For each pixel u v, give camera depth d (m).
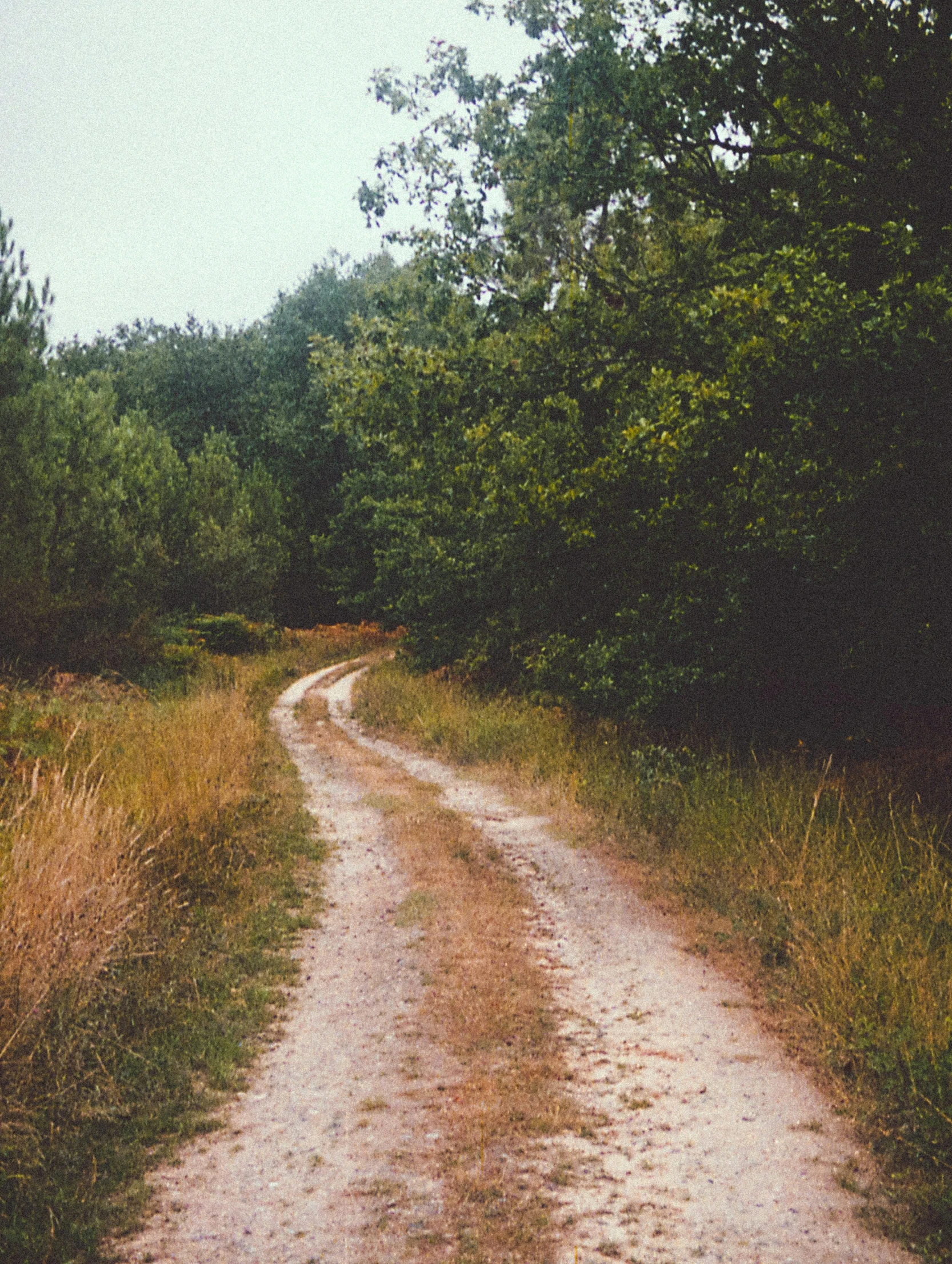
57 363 21.72
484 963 6.44
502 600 20.02
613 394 12.10
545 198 11.88
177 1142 4.16
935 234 8.41
